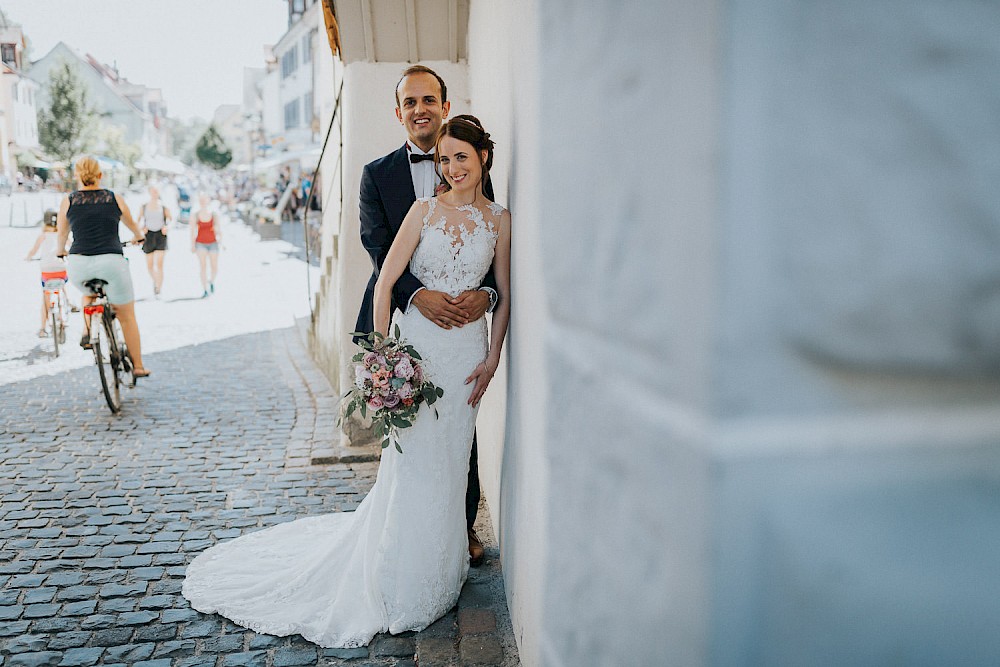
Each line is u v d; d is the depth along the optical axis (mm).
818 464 649
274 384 7410
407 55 5113
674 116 727
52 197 39781
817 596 650
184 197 34031
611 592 942
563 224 1112
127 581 3561
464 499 3350
